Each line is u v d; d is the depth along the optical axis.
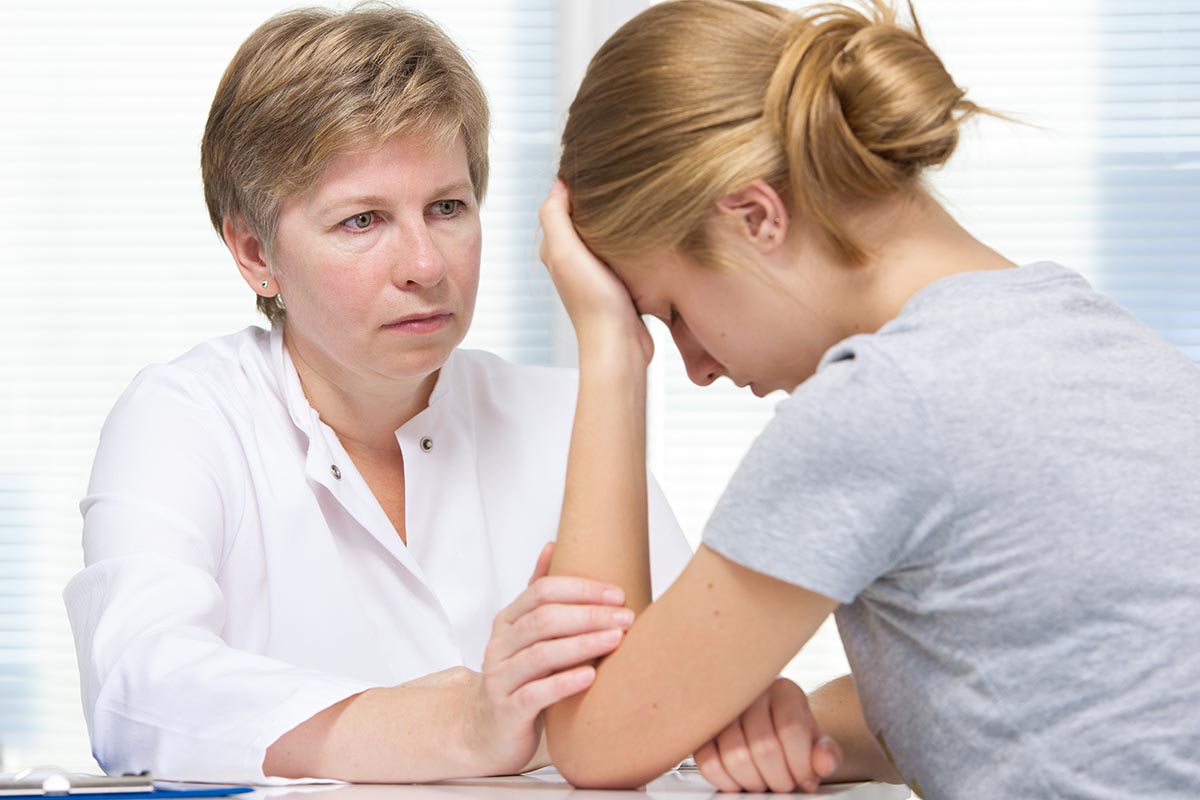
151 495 1.61
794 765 1.14
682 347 1.28
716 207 1.14
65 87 3.20
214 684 1.26
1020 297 1.09
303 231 1.60
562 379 1.97
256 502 1.72
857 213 1.14
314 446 1.72
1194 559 1.01
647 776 1.14
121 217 3.20
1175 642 1.00
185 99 3.21
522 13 3.20
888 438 1.02
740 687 1.09
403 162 1.57
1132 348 1.10
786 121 1.13
